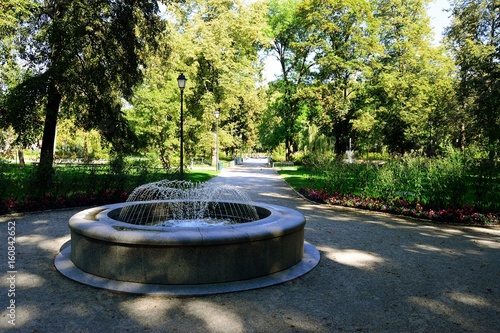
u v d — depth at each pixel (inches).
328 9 1316.4
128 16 637.9
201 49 1213.1
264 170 1391.5
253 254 209.3
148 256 196.7
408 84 1211.2
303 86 1555.1
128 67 658.8
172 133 1187.3
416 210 435.2
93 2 628.1
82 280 204.2
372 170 545.3
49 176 463.5
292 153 1840.6
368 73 1262.3
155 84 1086.4
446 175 435.5
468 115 1027.3
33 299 182.9
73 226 223.0
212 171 1237.7
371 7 1352.1
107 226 215.9
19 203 421.7
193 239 193.9
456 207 427.2
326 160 684.7
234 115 1873.8
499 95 823.7
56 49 617.6
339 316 169.2
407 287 207.6
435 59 1309.1
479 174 425.4
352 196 526.9
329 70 1315.2
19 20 592.4
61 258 245.8
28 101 578.6
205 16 1320.1
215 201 340.5
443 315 171.9
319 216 437.4
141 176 579.5
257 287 198.4
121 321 160.7
